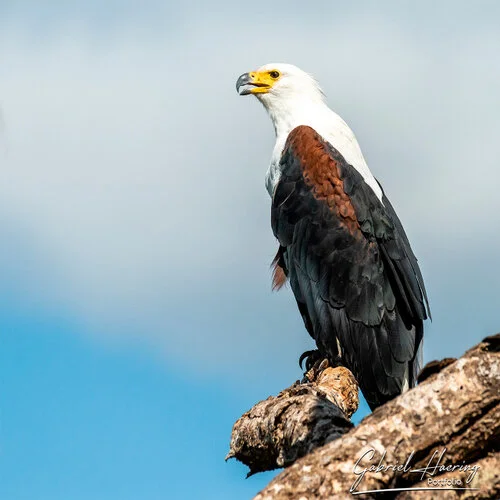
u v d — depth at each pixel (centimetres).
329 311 1222
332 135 1358
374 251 1236
